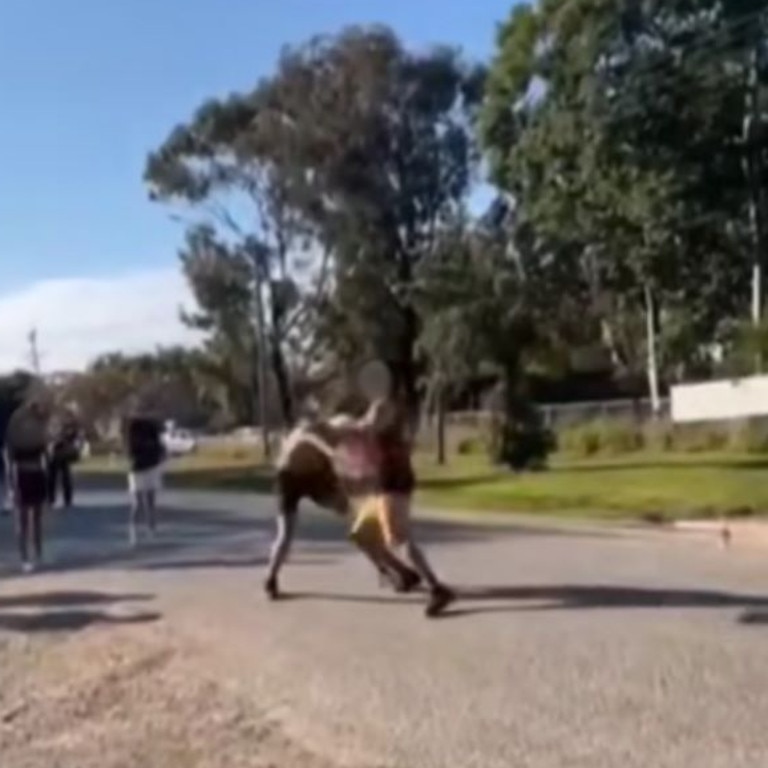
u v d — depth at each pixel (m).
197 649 11.51
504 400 45.12
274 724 9.18
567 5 54.94
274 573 13.66
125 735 9.16
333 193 68.25
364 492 13.28
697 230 56.88
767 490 30.47
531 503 30.33
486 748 8.29
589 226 57.25
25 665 11.45
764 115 55.47
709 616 11.87
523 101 57.81
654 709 8.88
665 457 46.22
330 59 68.38
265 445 68.06
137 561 17.75
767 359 49.44
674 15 54.78
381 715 9.13
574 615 12.05
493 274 58.03
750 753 7.94
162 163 70.56
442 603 12.34
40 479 18.06
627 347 69.19
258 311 71.25
